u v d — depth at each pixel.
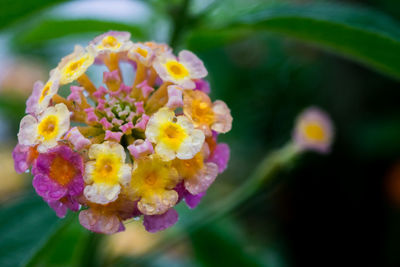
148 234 0.19
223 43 0.16
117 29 0.16
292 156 0.16
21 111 0.23
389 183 0.25
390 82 0.25
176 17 0.15
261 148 0.30
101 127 0.11
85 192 0.10
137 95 0.12
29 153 0.11
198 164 0.11
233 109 0.29
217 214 0.16
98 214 0.11
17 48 0.18
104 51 0.11
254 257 0.18
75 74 0.11
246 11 0.15
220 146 0.11
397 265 0.25
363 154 0.25
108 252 0.15
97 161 0.11
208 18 0.15
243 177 0.30
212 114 0.11
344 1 0.23
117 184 0.10
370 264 0.25
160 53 0.11
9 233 0.14
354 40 0.13
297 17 0.13
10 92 0.24
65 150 0.10
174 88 0.11
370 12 0.14
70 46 0.24
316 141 0.16
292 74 0.29
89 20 0.16
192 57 0.12
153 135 0.11
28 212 0.14
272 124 0.30
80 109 0.11
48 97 0.11
